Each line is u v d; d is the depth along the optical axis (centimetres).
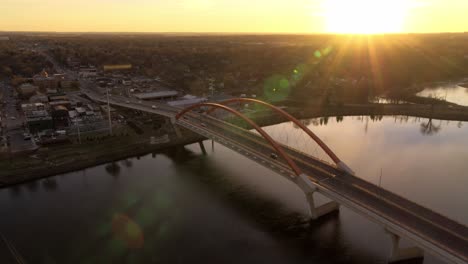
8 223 6066
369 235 5594
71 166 8394
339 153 9412
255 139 8456
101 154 9144
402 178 7712
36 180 7844
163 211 6456
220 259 5069
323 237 5566
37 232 5784
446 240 4241
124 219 6188
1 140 9500
